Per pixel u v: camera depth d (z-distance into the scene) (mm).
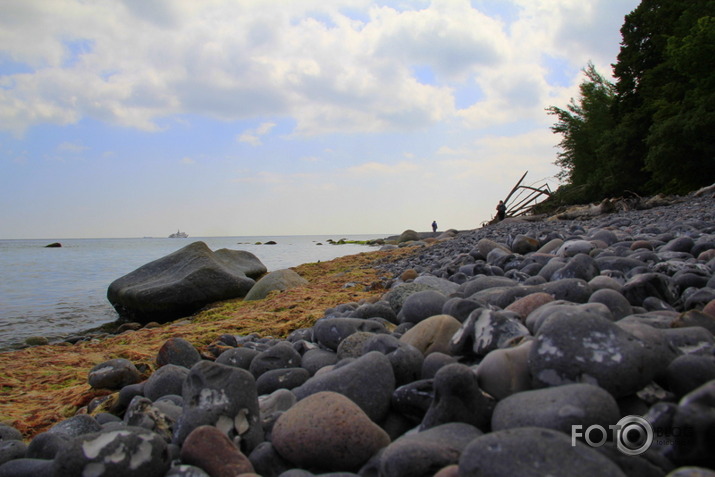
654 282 3375
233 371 2461
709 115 22750
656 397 1941
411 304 3994
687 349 2201
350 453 2012
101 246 79375
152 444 2057
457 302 3455
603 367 1911
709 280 3582
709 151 23547
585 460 1450
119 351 5832
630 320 2666
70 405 3912
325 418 2064
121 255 42219
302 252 41281
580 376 1941
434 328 3066
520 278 5230
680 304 3445
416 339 3037
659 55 32375
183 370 3533
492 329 2711
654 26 31984
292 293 9234
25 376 5109
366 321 3818
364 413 2154
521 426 1761
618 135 31859
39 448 2479
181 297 11062
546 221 22266
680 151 24641
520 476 1441
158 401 3021
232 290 11750
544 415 1730
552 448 1485
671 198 20531
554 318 2119
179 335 6316
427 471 1717
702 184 25938
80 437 2049
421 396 2283
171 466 2107
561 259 4973
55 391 4516
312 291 9055
